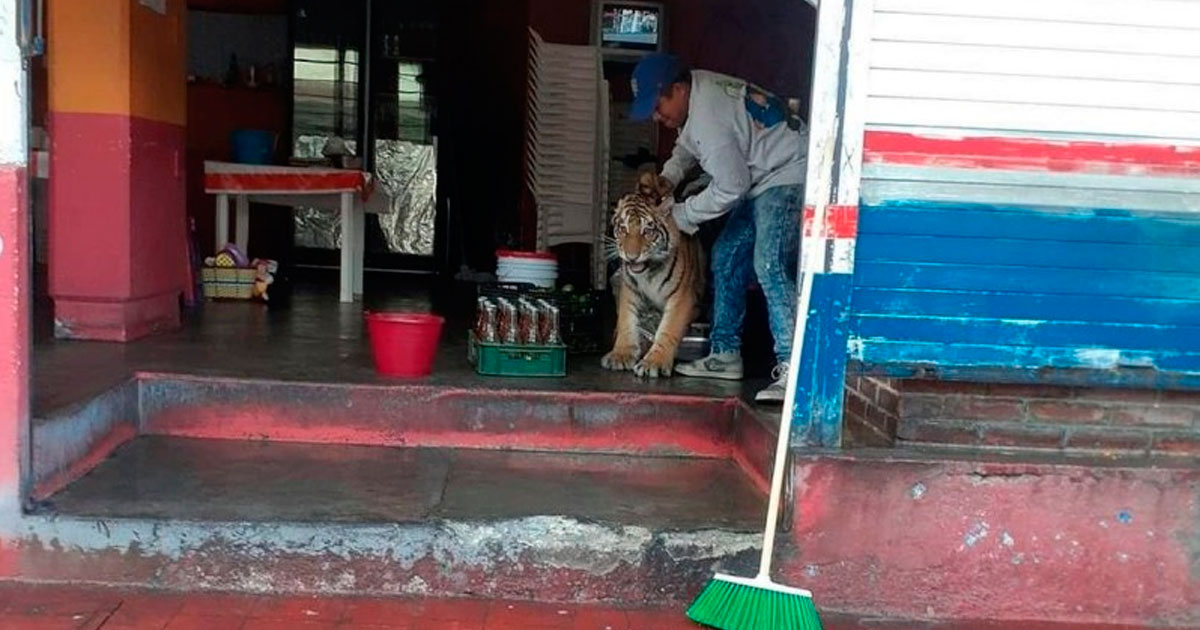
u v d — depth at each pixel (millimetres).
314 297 6613
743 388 4113
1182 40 3127
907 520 3191
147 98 4625
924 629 3137
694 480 3664
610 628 2990
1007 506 3207
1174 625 3275
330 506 3227
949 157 3143
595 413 3920
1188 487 3230
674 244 4262
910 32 3084
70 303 4504
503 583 3145
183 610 2947
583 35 7305
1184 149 3172
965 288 3201
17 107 2936
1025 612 3250
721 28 7309
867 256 3176
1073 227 3191
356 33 8289
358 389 3879
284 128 8367
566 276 7465
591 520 3162
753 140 3994
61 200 4418
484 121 8539
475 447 3918
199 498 3244
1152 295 3236
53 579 3053
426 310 6223
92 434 3488
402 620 2969
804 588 3191
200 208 8039
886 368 3242
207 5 8297
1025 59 3107
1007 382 3268
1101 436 3383
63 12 4344
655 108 4223
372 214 8328
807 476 3156
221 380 3865
